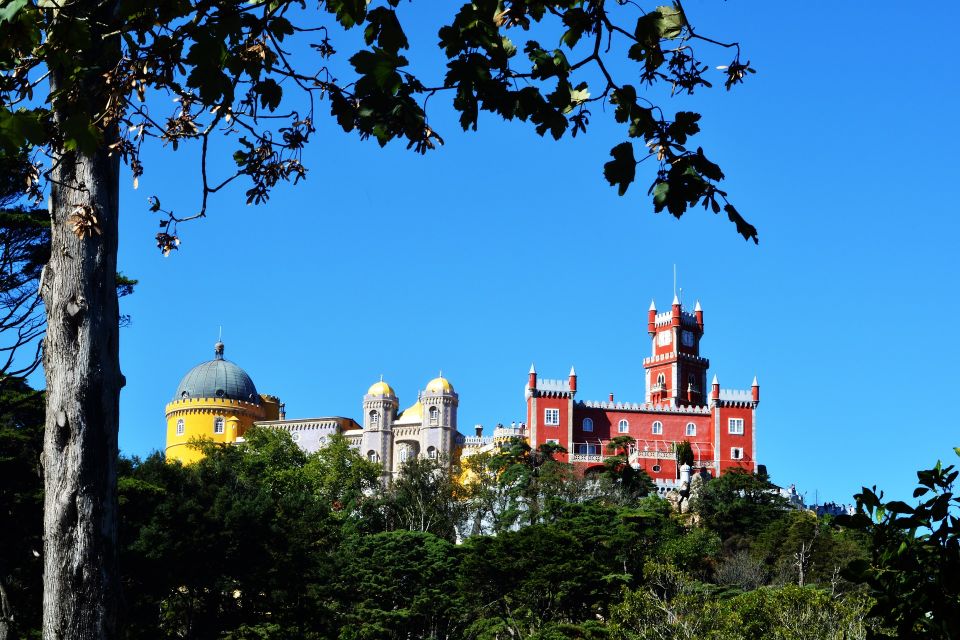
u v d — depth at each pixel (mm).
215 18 10055
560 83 10422
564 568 80500
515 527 117125
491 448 150250
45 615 12297
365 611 79625
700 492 119375
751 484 116562
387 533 88250
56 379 12562
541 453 129375
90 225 12477
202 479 71438
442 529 117750
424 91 10391
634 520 97688
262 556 65438
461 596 83500
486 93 10133
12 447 54375
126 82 11750
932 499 11336
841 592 80250
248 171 13766
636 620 61281
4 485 53125
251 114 12758
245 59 11094
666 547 94562
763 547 101812
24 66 11102
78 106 10750
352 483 131125
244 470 127938
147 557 60656
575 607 81750
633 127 10570
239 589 66625
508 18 11148
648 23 10750
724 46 10938
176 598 66250
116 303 12969
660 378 154125
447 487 120625
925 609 11141
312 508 77688
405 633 81938
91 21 11125
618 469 126000
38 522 53562
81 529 12297
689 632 58156
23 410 55281
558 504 100875
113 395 12727
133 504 63688
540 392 138125
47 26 10875
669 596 81875
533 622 79375
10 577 51781
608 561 87688
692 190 10227
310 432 156750
